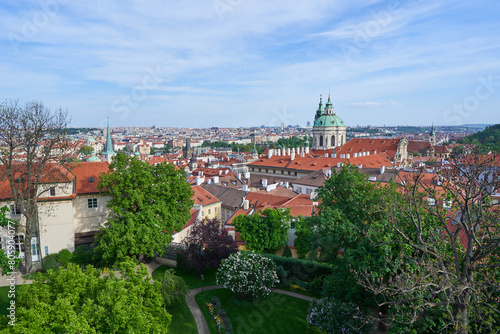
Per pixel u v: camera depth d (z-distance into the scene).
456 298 24.34
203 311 41.25
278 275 48.81
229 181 113.06
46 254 50.38
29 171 45.91
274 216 57.00
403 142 148.50
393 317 23.22
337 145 191.38
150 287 28.11
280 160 138.50
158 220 49.59
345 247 39.84
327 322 33.28
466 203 23.03
